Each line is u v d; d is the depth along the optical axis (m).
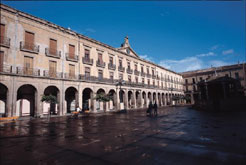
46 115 20.47
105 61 28.94
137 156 4.45
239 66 48.84
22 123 12.92
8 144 6.03
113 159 4.26
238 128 8.18
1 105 18.22
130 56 36.03
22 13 18.25
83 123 12.27
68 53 22.64
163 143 5.75
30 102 20.88
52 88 22.73
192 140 6.08
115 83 29.09
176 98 45.38
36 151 5.11
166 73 51.69
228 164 3.76
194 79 59.38
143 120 13.02
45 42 20.22
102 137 7.00
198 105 24.41
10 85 16.25
